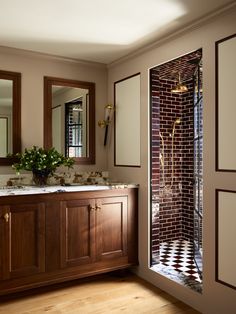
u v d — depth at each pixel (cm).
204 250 240
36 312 242
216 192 230
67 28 258
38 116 322
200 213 288
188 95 404
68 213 279
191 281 267
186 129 409
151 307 251
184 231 414
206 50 239
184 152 413
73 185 313
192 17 238
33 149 305
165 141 402
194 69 326
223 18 225
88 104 352
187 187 409
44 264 268
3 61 304
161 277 285
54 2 215
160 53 287
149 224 303
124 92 336
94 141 356
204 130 242
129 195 312
